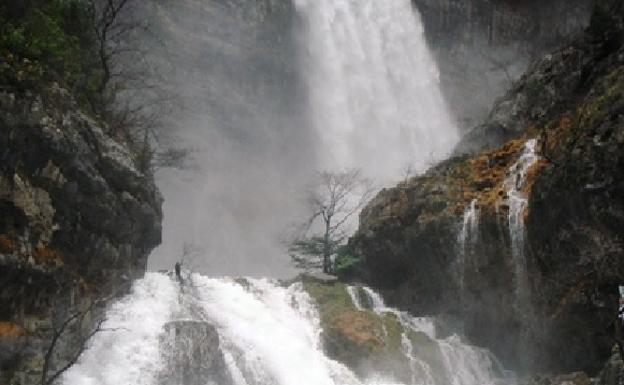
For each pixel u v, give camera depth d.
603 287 21.59
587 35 31.59
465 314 28.92
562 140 24.31
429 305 30.73
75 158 18.48
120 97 35.66
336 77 59.84
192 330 20.56
